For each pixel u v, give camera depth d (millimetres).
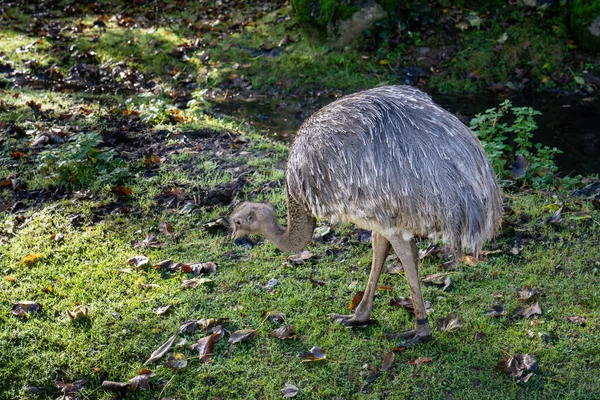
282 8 11078
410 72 9547
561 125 8336
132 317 4543
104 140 6980
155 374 4121
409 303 4703
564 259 5160
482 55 9625
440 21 9992
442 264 5145
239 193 6086
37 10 11695
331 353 4289
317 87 9367
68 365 4176
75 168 6230
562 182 6434
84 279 4922
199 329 4484
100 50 10125
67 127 7188
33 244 5289
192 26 10758
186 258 5234
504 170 6574
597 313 4566
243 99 9195
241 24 10750
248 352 4309
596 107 8828
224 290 4891
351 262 5223
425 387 4016
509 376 4078
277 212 5770
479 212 3875
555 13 9953
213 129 7438
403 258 4086
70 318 4504
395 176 3795
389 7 9883
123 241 5406
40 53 10016
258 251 5355
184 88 9406
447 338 4363
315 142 3994
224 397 3988
